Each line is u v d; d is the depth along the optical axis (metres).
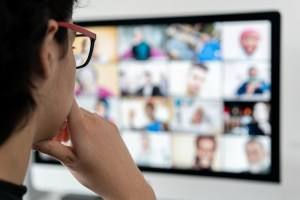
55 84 0.36
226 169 0.86
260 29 0.80
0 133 0.32
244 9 1.00
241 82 0.83
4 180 0.32
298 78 0.96
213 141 0.86
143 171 0.92
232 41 0.82
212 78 0.84
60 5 0.33
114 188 0.48
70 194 1.07
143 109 0.90
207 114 0.86
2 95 0.30
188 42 0.85
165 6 1.07
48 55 0.32
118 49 0.90
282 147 0.98
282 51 0.96
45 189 1.01
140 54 0.89
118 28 0.90
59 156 0.45
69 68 0.37
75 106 0.46
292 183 0.99
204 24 0.83
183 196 0.90
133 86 0.90
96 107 0.94
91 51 0.44
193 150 0.88
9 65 0.29
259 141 0.83
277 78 0.80
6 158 0.33
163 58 0.87
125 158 0.50
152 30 0.87
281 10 0.96
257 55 0.81
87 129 0.47
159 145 0.90
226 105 0.84
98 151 0.47
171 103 0.88
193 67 0.85
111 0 1.12
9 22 0.28
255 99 0.82
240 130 0.84
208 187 0.88
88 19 0.92
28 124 0.34
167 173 0.90
